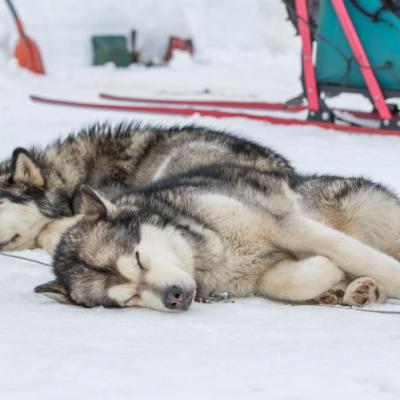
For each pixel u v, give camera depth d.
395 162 13.07
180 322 6.26
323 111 16.17
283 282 7.04
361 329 5.94
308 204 8.22
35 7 29.02
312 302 7.09
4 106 20.06
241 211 7.25
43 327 6.11
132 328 6.07
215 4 31.00
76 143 10.81
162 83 24.53
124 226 6.89
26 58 26.30
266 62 29.17
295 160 13.33
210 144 10.05
